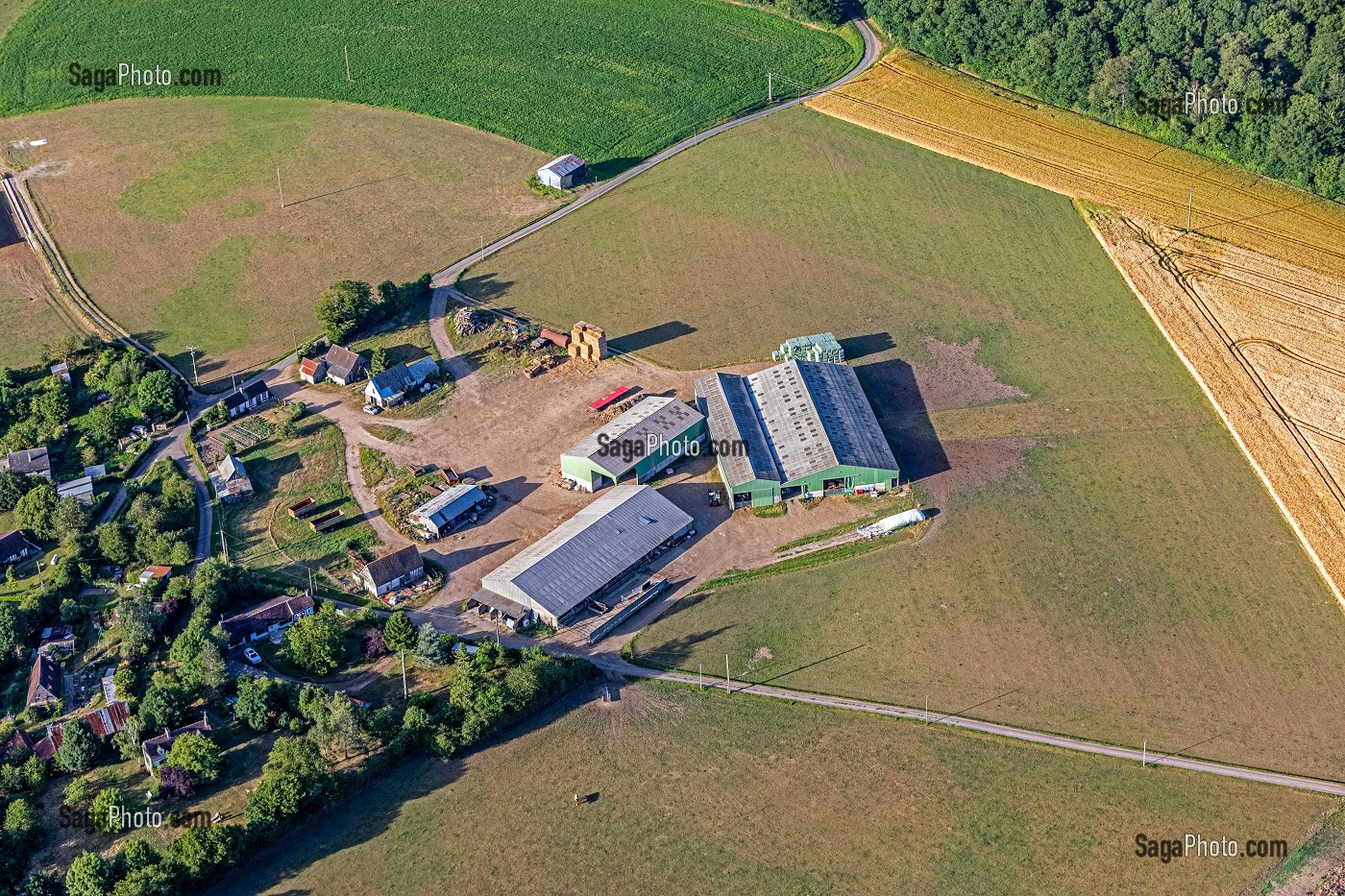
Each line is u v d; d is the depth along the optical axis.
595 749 182.88
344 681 191.75
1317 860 167.88
